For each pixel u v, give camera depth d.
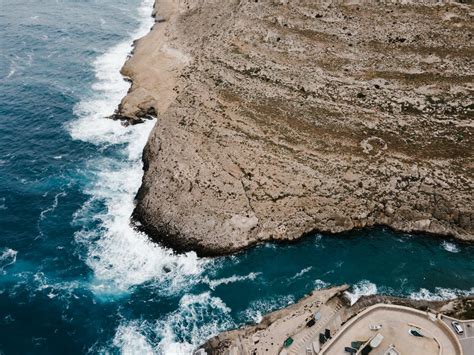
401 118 82.00
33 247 73.44
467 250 70.56
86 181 84.69
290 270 68.88
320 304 62.72
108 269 70.19
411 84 85.88
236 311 64.06
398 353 54.12
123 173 86.06
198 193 76.12
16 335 62.22
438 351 54.66
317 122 83.19
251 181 76.62
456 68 87.25
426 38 92.00
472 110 81.75
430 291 65.25
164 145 84.75
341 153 78.81
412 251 70.62
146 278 68.75
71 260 71.50
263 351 57.62
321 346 57.06
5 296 66.81
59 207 79.81
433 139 79.12
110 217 78.00
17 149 91.06
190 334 61.72
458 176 74.94
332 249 71.25
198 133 84.69
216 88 92.75
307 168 77.44
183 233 73.00
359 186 75.50
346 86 87.44
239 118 85.88
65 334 62.38
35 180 84.81
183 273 69.19
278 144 81.00
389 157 77.62
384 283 66.62
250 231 72.38
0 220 77.38
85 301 66.12
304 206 74.19
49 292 67.31
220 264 70.00
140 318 63.75
